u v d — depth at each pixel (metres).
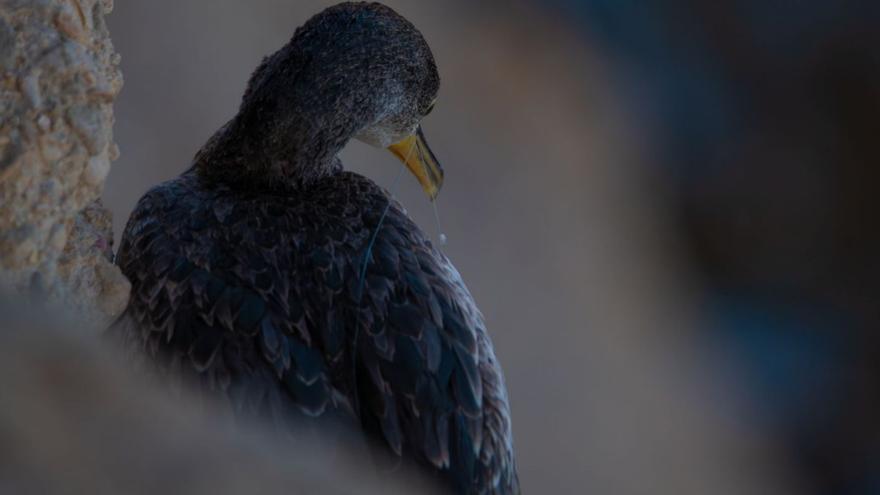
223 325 5.49
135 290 5.68
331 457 5.23
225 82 13.99
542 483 13.29
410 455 5.45
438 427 5.54
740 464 15.43
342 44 6.32
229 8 14.49
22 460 3.36
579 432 13.85
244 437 4.40
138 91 13.44
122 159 12.83
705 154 18.00
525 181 15.80
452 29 16.59
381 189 6.48
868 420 17.05
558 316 14.70
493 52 16.69
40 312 4.18
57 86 4.89
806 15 18.23
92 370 3.77
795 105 18.22
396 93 6.57
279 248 5.80
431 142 15.51
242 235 5.83
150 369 5.48
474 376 5.75
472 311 6.18
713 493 14.38
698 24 18.38
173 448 3.69
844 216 17.89
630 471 13.84
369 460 5.34
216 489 3.66
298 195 6.19
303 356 5.48
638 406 14.57
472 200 15.26
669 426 14.74
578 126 16.92
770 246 17.80
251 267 5.70
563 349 14.49
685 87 18.25
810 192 17.94
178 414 3.88
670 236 17.27
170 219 5.89
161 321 5.55
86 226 5.12
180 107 13.56
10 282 4.70
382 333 5.65
